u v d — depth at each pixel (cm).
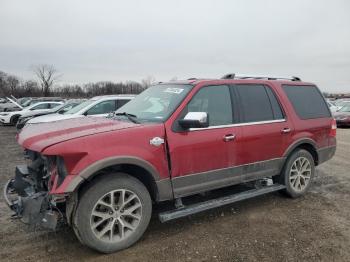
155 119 382
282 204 483
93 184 323
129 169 362
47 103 1981
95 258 327
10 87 7400
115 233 346
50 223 313
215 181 409
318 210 459
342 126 1822
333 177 640
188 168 382
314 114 537
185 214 374
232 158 421
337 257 330
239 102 441
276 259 325
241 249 346
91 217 322
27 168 393
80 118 456
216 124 411
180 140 373
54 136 332
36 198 323
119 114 445
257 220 422
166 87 444
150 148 351
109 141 327
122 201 340
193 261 322
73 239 366
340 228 399
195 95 402
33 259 324
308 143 517
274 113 477
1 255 331
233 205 477
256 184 478
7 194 381
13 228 394
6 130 1709
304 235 379
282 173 493
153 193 371
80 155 309
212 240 366
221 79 439
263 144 454
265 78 507
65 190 299
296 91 524
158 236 375
